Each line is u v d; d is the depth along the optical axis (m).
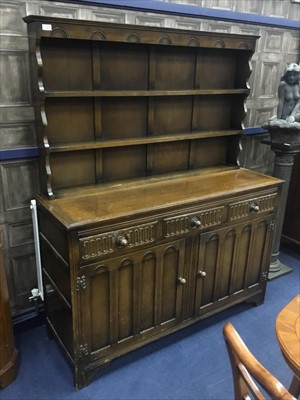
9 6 1.65
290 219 3.19
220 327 2.27
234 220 2.06
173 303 1.98
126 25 1.69
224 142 2.49
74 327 1.66
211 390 1.81
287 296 2.61
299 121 2.43
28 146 1.89
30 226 2.02
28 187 1.95
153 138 2.04
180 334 2.20
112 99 1.95
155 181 2.12
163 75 2.09
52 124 1.82
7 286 1.94
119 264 1.69
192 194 1.92
